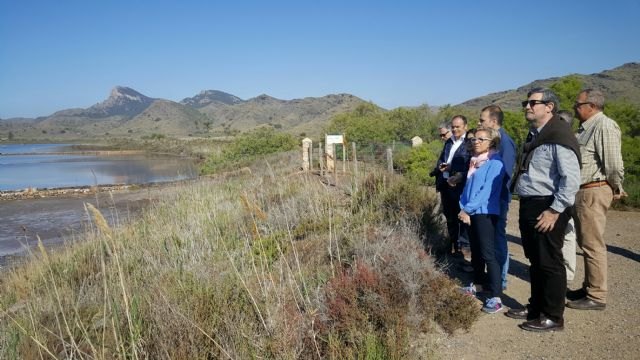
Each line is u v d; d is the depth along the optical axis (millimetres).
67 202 22625
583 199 4578
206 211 10031
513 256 6777
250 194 11656
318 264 5637
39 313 4684
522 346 3979
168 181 30844
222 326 4051
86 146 111562
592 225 4547
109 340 4000
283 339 3684
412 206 7402
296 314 4086
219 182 16984
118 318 4246
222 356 3658
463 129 6102
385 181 8711
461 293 4641
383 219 7133
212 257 6531
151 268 6320
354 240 5992
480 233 4664
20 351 4043
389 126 33812
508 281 5637
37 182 35125
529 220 4059
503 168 4727
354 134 32344
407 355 3660
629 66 82188
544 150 3953
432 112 35719
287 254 6371
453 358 3838
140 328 4008
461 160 5949
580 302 4633
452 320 4375
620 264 6152
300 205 9086
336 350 3641
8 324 4625
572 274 5293
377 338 3791
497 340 4113
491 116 4840
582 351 3814
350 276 4695
